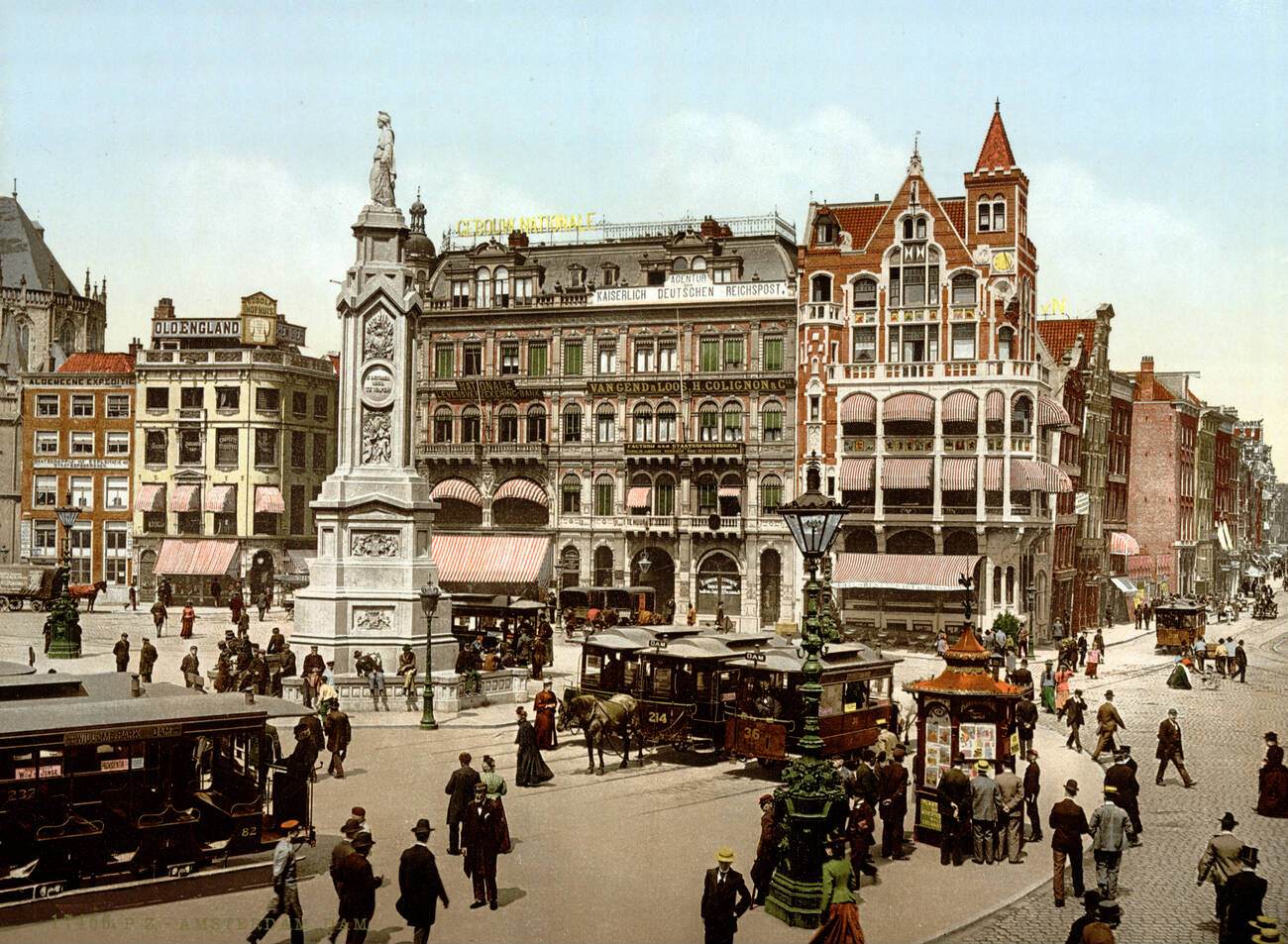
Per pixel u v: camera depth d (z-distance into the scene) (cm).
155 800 2361
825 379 7769
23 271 10931
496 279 8975
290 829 2052
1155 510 10625
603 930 2141
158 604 6581
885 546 7606
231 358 9250
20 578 8388
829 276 7900
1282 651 7750
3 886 2194
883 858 2689
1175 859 2711
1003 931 2181
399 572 4925
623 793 3262
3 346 10588
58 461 9538
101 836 2284
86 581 9512
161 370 9269
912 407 7444
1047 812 3181
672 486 8462
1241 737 4369
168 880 2350
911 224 7706
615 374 8600
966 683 2850
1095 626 9288
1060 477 7575
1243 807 3247
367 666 4603
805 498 2309
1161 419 10631
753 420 8231
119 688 2606
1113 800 2341
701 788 3328
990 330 7450
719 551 8306
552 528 8669
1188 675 6222
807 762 2248
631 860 2606
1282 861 2698
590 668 4559
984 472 7331
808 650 2291
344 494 4953
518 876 2484
